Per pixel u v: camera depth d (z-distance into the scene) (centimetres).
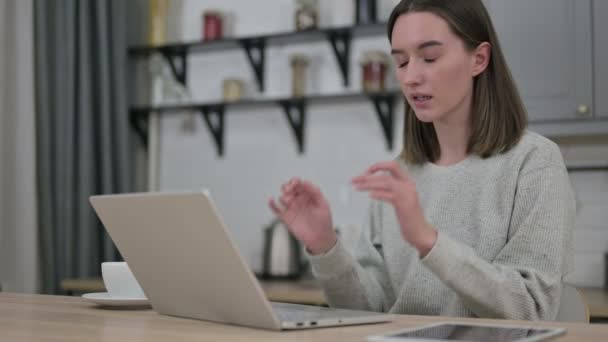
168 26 358
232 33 346
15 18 294
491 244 138
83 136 314
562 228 130
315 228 131
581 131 272
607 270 288
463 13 137
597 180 299
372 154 317
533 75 277
